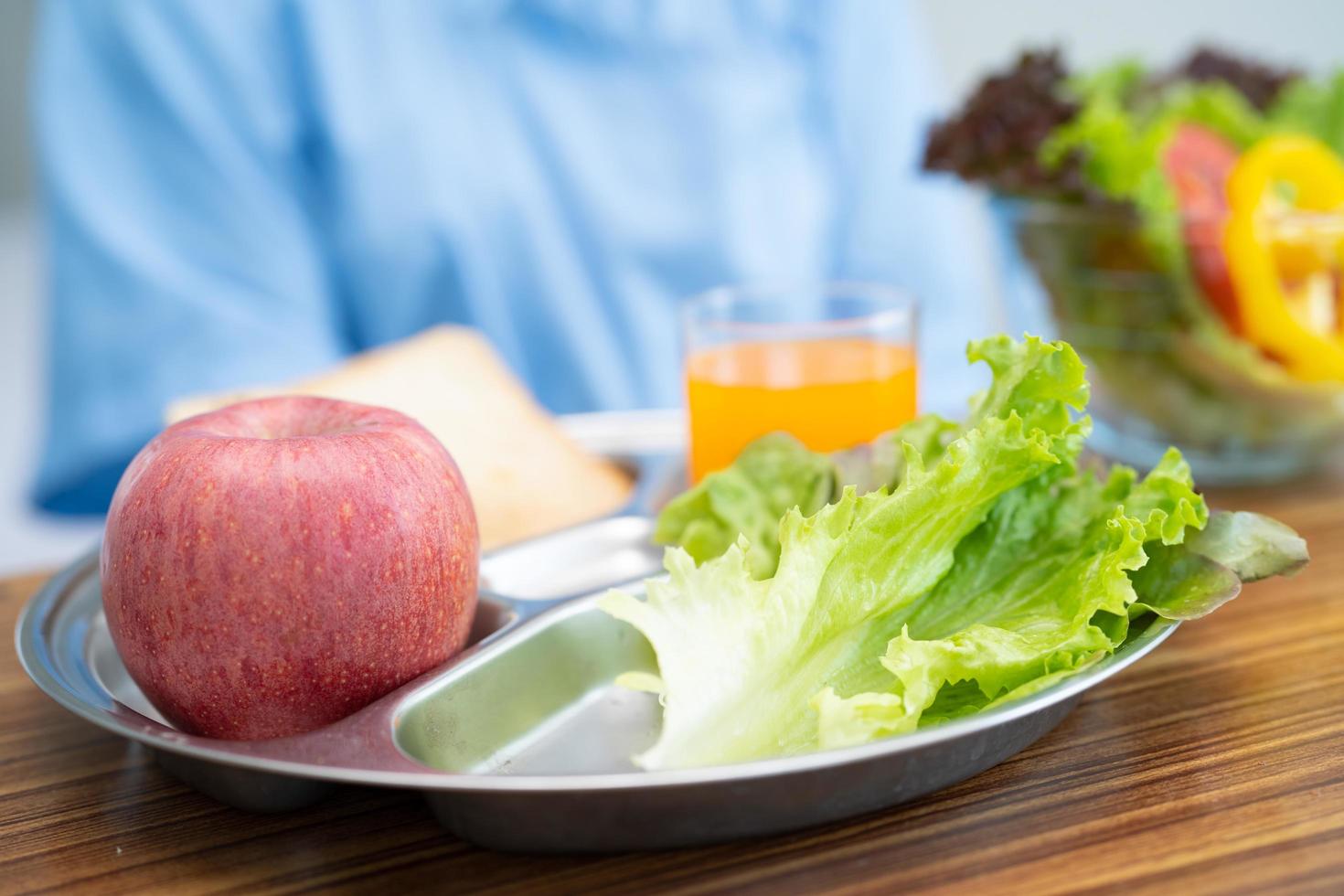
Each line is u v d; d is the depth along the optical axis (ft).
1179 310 2.77
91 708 2.08
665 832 2.02
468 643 2.34
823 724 2.06
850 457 2.38
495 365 2.88
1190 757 2.15
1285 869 2.00
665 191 4.61
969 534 2.26
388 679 2.15
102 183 3.93
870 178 4.92
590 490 2.75
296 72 4.17
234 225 4.02
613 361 4.63
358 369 2.78
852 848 2.05
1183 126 2.93
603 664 2.31
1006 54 7.24
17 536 3.97
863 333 2.56
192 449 2.11
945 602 2.23
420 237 4.27
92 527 4.00
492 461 2.69
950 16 7.14
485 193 4.37
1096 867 2.01
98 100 3.96
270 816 2.13
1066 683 2.06
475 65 4.38
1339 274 2.72
